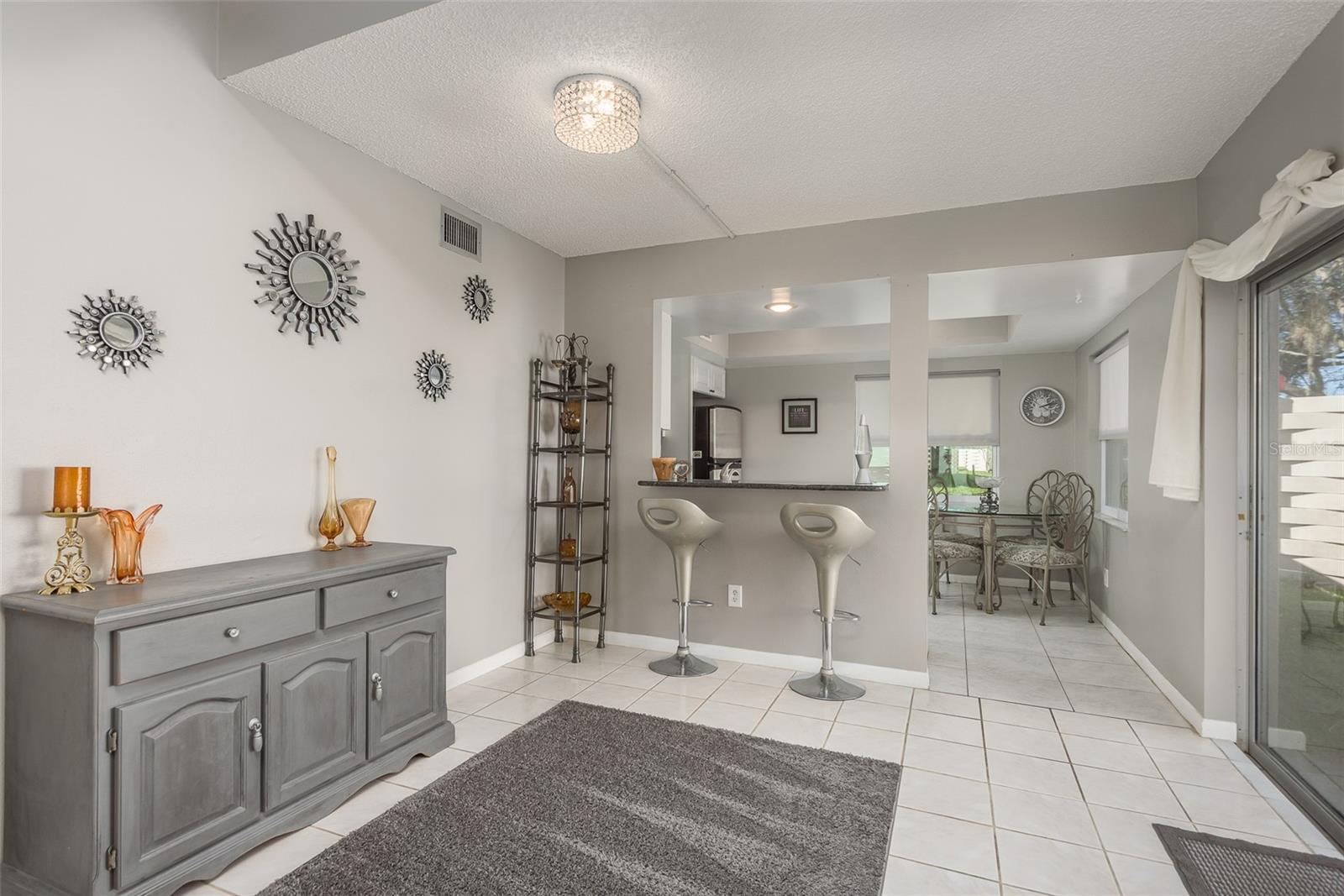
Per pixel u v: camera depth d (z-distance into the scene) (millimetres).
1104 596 4793
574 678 3508
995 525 5723
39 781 1677
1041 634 4547
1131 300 3953
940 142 2658
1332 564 2117
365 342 2840
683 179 3043
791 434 6973
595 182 3100
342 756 2221
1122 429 4441
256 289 2385
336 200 2691
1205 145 2668
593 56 2090
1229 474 2748
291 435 2514
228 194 2283
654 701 3178
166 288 2100
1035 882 1844
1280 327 2461
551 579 4188
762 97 2320
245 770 1916
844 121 2490
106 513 1849
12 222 1743
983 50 2035
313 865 1881
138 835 1660
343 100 2383
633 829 2086
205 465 2217
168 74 2104
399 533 3018
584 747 2664
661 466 3934
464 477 3410
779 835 2061
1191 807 2238
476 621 3510
